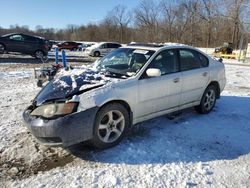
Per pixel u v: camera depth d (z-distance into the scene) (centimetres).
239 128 575
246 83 1173
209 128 567
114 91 455
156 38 6181
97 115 438
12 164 413
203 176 391
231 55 3369
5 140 489
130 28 7069
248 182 381
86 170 397
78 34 8494
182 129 555
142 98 496
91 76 492
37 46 2134
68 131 410
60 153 446
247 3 5638
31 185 361
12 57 2250
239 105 747
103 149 457
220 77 677
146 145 476
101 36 7744
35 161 422
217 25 6312
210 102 666
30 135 511
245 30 5466
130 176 384
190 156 445
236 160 440
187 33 6219
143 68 505
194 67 612
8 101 756
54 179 375
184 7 6122
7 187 357
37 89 927
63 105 418
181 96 577
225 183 376
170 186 365
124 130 477
